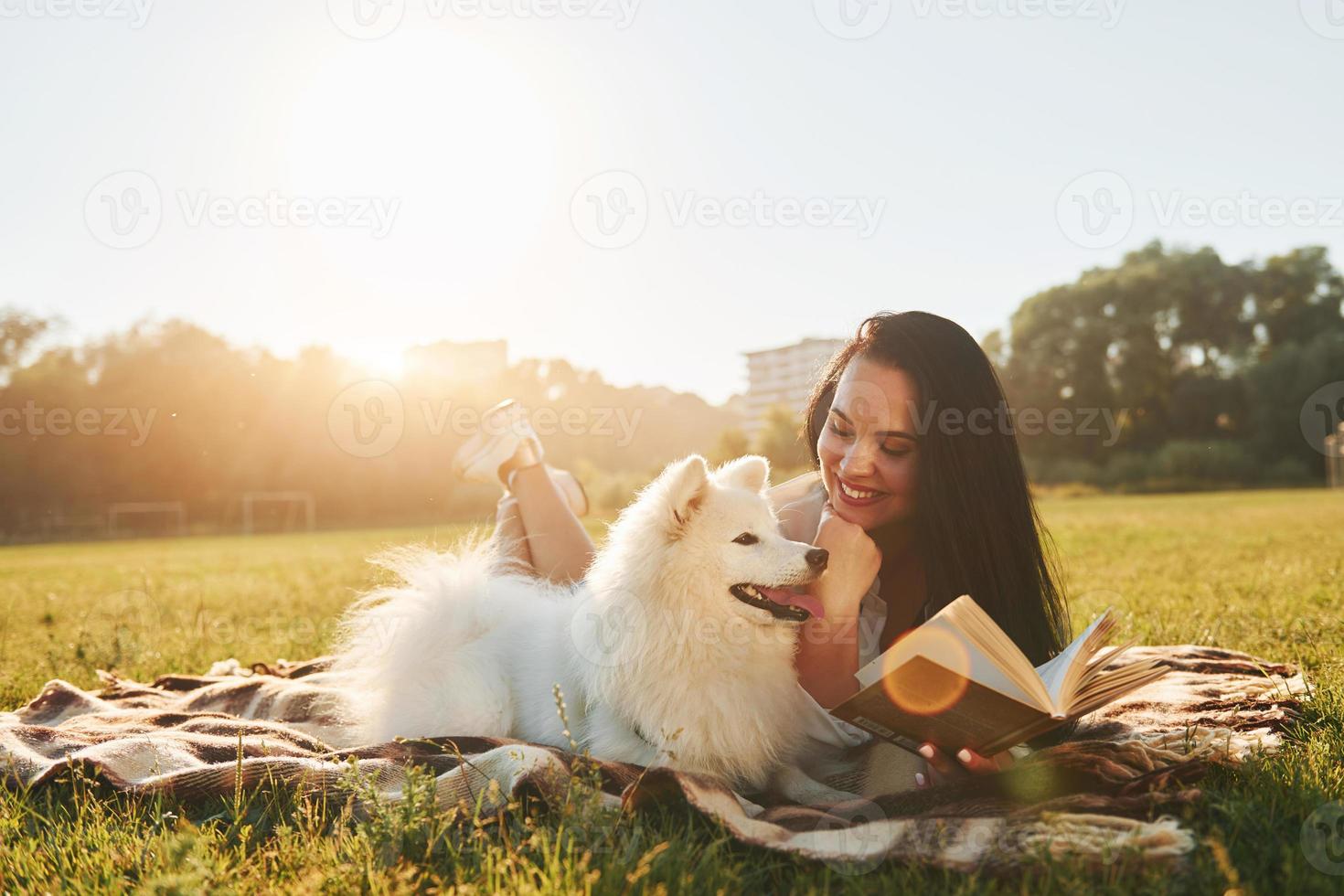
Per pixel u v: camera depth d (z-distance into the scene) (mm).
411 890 1881
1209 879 1779
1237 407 47844
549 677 3080
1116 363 49156
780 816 2350
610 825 2102
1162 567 8992
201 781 2516
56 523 37500
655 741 2674
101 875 2051
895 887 1898
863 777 2740
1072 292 50906
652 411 37156
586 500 4645
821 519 3260
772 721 2746
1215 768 2395
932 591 2986
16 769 2768
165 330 40438
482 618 3287
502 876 1902
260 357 41188
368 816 2283
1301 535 12734
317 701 3693
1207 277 50562
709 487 2846
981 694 2080
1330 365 42250
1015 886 1861
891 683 2154
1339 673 3555
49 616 7957
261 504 40312
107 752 2750
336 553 19141
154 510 39000
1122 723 3041
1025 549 2951
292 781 2525
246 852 2199
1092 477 45594
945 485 2859
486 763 2463
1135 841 1884
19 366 38000
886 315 3117
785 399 35688
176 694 4234
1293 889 1764
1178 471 43750
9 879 2045
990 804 2209
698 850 2062
